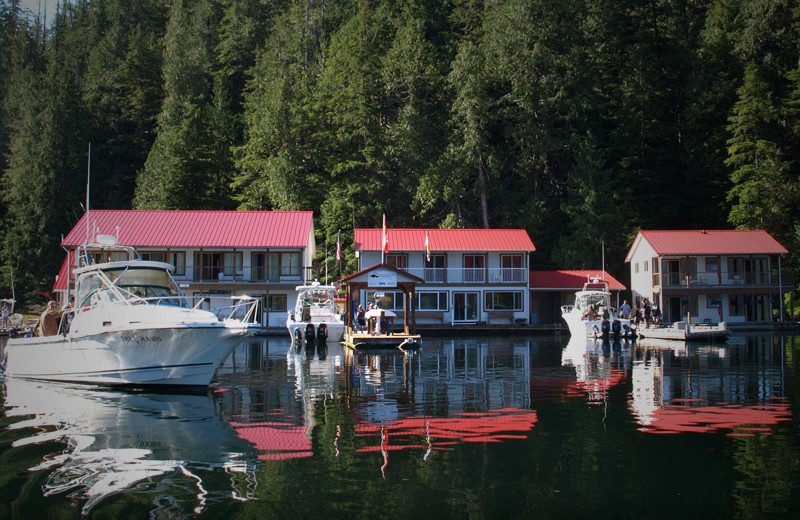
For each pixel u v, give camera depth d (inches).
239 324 680.4
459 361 987.9
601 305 1628.9
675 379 750.5
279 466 384.5
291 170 2346.2
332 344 1385.3
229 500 327.3
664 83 2571.4
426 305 1918.1
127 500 327.3
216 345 679.7
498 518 304.3
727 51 2546.8
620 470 376.2
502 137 2637.8
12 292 2420.0
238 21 3663.9
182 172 2463.1
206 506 319.3
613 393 648.4
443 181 2293.3
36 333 889.5
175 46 3366.1
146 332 675.4
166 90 3277.6
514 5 2463.1
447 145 2444.6
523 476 365.1
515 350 1210.6
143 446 431.8
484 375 800.3
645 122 2470.5
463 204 2443.4
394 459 398.3
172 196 2469.2
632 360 987.9
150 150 3043.8
